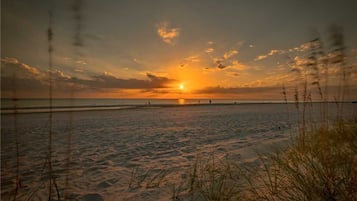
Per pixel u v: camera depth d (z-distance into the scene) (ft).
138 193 7.65
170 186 7.97
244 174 8.07
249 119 39.40
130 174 10.19
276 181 6.73
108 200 7.32
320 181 5.82
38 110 69.26
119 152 15.39
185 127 29.43
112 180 9.41
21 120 37.99
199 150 15.17
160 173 10.02
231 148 15.17
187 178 8.77
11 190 8.55
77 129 28.04
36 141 19.92
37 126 30.68
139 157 13.79
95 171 10.94
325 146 8.52
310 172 6.37
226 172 8.48
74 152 15.49
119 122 36.42
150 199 7.03
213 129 26.89
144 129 27.86
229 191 6.56
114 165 12.02
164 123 34.78
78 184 9.05
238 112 61.82
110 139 20.77
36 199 7.57
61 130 27.14
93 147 17.20
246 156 11.96
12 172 11.04
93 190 8.32
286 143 14.32
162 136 22.31
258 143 16.06
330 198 5.16
